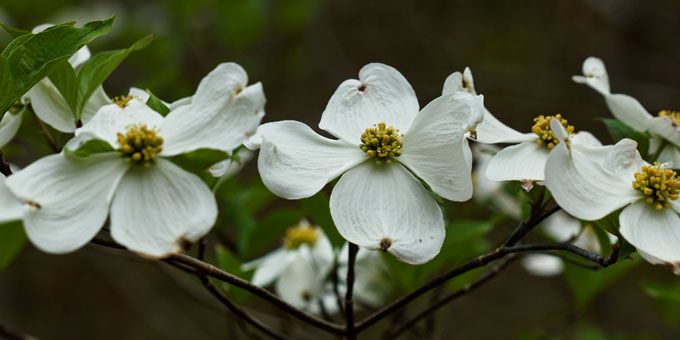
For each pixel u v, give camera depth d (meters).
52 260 1.99
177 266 0.69
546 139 0.69
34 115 0.70
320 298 0.84
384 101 0.68
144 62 1.30
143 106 0.64
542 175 0.67
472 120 0.65
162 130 0.63
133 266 1.69
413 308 0.90
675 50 1.92
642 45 1.94
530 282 1.71
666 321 0.91
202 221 0.62
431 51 1.97
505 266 0.76
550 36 1.99
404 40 1.99
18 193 0.61
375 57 1.98
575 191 0.64
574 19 2.00
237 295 0.78
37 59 0.65
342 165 0.66
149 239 0.61
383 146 0.66
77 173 0.62
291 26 1.53
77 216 0.61
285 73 1.57
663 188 0.65
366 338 1.45
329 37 1.84
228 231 0.96
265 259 0.86
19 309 1.87
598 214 0.64
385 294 0.85
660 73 1.90
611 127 0.72
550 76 1.80
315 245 0.85
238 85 0.63
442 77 1.79
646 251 0.64
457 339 1.55
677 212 0.65
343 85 0.68
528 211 0.70
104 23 0.65
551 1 2.03
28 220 0.61
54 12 1.39
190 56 1.44
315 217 0.77
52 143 0.70
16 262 1.95
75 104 0.67
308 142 0.67
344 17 2.03
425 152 0.66
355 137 0.67
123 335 1.88
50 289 1.93
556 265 0.91
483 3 2.03
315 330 0.90
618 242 0.65
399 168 0.67
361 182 0.66
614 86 1.73
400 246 0.65
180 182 0.62
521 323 1.58
